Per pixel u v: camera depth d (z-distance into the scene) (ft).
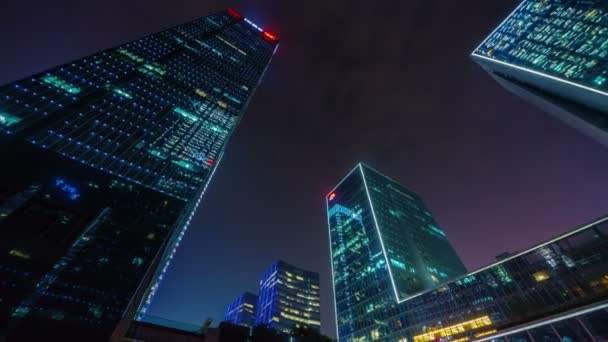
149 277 156.04
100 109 231.71
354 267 437.17
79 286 124.77
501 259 228.22
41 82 217.77
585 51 325.01
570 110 339.77
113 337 119.24
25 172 153.07
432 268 405.39
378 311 332.60
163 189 201.36
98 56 292.40
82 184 167.53
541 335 162.20
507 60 447.01
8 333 101.86
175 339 138.72
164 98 297.33
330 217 599.98
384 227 442.09
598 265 174.70
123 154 209.15
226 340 148.77
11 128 170.40
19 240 126.52
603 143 312.09
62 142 184.44
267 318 583.58
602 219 185.06
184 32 470.80
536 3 471.62
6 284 111.96
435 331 247.50
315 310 625.00
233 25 619.26
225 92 382.01
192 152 257.55
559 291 184.34
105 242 146.82
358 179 583.17
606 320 141.49
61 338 108.37
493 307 214.48
